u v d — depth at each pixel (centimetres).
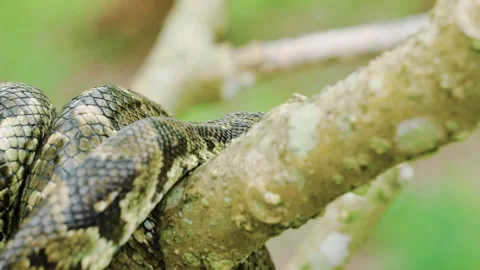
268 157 92
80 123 99
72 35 220
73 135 99
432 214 193
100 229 94
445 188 201
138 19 285
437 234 190
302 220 92
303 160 90
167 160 97
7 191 99
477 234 188
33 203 98
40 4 207
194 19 189
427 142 87
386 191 125
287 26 234
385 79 87
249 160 92
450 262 186
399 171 125
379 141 88
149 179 96
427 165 260
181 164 98
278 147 91
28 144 100
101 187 94
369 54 174
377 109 88
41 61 210
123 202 95
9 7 205
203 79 176
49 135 100
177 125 100
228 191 93
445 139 87
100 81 259
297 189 91
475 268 183
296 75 240
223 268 96
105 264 94
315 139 90
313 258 127
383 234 196
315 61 175
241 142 93
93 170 95
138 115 102
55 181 98
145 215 95
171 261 97
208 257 96
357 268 223
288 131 91
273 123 92
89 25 226
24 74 209
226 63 175
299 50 176
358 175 89
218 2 193
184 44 182
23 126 100
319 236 128
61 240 93
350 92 89
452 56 85
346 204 126
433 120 87
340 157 89
